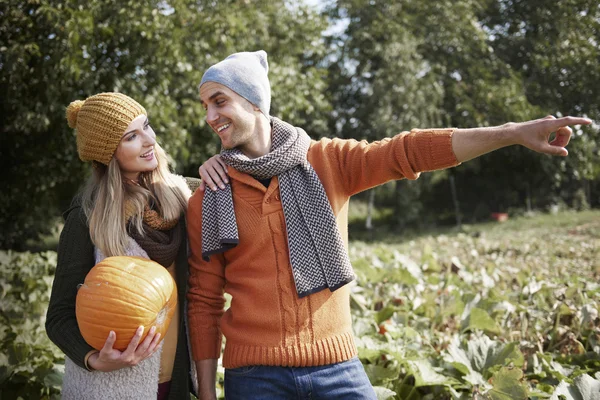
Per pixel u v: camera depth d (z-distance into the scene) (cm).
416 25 2297
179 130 1180
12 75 1003
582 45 2119
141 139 239
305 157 239
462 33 2330
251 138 244
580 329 387
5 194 1344
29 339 385
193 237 248
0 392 329
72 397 232
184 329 252
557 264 728
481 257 834
